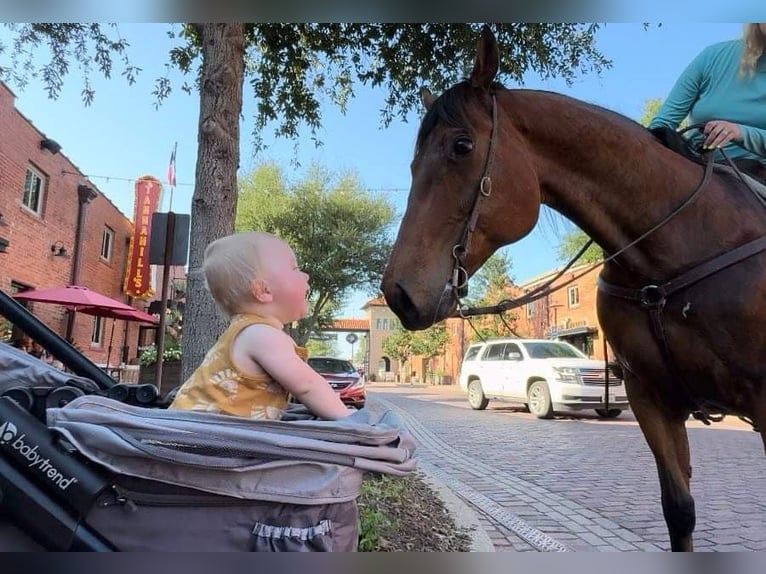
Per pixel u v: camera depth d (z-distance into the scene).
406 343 39.72
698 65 2.77
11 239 10.27
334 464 1.34
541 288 2.30
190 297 3.84
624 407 11.22
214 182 3.86
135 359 16.67
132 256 15.46
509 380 12.82
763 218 2.21
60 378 1.73
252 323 1.56
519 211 2.05
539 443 8.09
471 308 2.08
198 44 5.27
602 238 2.26
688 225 2.15
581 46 5.15
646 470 6.06
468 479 5.56
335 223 21.34
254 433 1.30
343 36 5.39
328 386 1.55
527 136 2.17
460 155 2.00
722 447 7.82
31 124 10.67
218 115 3.89
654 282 2.18
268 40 5.41
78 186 12.98
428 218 1.96
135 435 1.30
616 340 2.38
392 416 1.56
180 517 1.33
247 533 1.33
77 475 1.27
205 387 1.52
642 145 2.21
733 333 2.01
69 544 1.26
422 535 3.32
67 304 9.98
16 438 1.28
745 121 2.55
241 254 1.62
